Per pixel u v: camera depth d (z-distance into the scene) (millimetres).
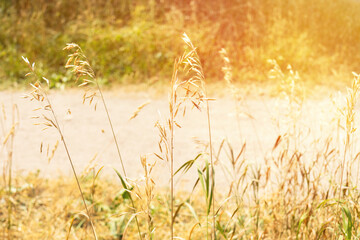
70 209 4180
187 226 3766
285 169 3254
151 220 2418
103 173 5164
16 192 4219
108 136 6508
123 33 10594
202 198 4371
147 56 10023
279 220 3117
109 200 4410
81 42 10516
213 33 10438
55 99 8406
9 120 7180
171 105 2205
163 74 9719
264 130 6484
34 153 5863
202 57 9844
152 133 6594
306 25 10906
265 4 11211
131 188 2506
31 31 10789
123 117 7375
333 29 10820
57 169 5289
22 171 4980
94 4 11703
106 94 8758
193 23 10922
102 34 10578
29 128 6832
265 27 10695
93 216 4125
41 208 4277
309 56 9938
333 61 9812
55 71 9844
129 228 3879
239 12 11016
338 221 2635
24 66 9891
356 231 2564
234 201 3701
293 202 3174
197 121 7016
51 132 6656
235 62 9859
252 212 3311
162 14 11516
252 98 8109
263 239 3025
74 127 6898
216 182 4711
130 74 9797
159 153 5801
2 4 11711
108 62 10078
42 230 3834
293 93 3213
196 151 5707
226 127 6684
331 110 3131
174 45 10125
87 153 5863
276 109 3764
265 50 10102
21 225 3867
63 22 11258
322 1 11336
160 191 4469
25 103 8133
